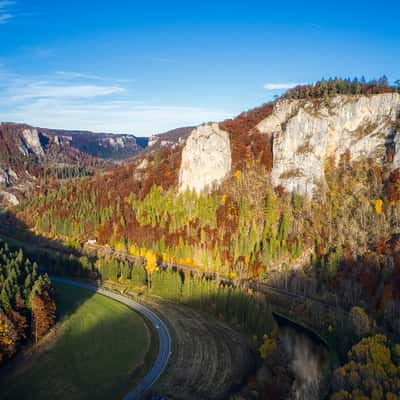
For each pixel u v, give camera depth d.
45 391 86.00
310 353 108.44
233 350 106.44
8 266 119.69
